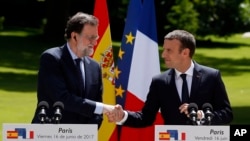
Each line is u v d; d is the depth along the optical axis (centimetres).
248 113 2623
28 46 5547
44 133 943
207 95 1130
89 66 1132
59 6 5844
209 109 1080
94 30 1100
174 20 6306
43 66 1106
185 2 6297
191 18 6300
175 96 1129
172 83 1135
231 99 3127
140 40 1409
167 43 1121
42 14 7075
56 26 5875
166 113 1138
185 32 1122
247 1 6612
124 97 1395
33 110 2650
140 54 1405
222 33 6556
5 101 2886
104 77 1359
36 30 6812
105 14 1375
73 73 1110
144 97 1398
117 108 1114
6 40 5819
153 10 1413
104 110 1103
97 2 1377
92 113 1097
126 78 1405
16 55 5059
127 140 1327
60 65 1106
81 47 1099
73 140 948
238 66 4984
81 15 1105
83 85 1118
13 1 6981
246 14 6606
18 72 4181
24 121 2372
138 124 1143
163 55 1126
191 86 1131
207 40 6550
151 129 1323
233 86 3744
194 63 1146
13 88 3366
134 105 1391
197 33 6425
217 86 1135
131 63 1405
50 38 5869
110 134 1314
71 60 1112
